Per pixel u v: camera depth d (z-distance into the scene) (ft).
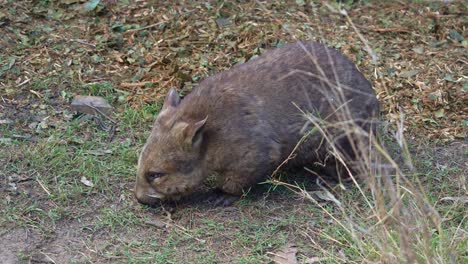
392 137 29.43
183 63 32.91
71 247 24.06
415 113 31.01
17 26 34.37
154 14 35.65
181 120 25.62
